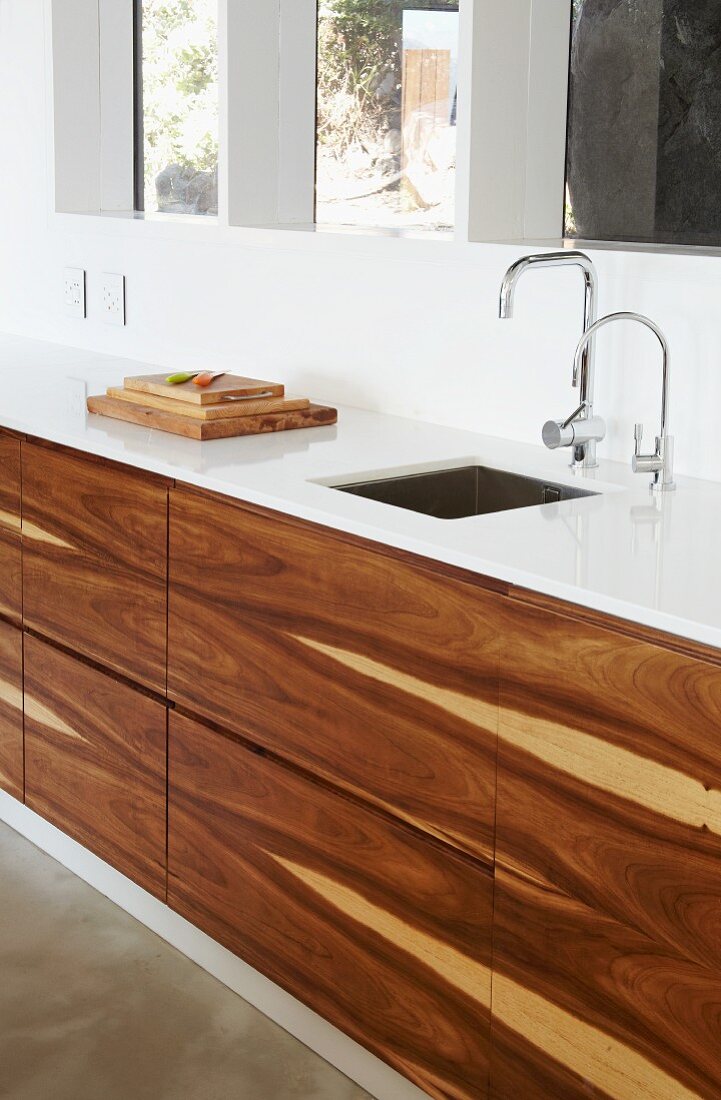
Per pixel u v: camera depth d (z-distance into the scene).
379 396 2.59
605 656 1.50
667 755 1.45
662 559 1.62
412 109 2.58
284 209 2.88
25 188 3.41
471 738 1.69
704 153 2.10
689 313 2.03
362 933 1.94
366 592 1.80
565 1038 1.65
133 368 3.04
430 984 1.84
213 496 2.05
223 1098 2.08
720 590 1.50
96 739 2.45
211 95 3.04
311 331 2.70
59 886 2.70
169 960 2.45
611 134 2.24
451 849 1.76
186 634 2.16
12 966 2.42
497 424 2.38
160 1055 2.18
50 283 3.40
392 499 2.12
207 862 2.23
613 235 2.27
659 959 1.51
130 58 3.28
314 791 1.97
